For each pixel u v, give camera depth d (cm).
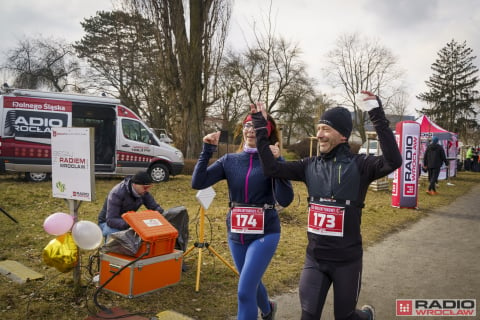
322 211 265
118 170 1357
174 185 1344
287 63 3756
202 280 491
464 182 2100
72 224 405
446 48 5753
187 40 1945
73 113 1331
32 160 1241
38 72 3666
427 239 769
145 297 430
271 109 3838
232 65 3356
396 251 676
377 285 508
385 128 248
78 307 399
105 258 440
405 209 1105
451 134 2231
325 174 269
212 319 387
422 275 550
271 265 566
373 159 260
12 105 1222
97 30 3531
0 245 611
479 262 615
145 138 1396
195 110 1977
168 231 451
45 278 475
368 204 1155
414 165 1109
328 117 268
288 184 307
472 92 5641
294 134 4381
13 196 1009
